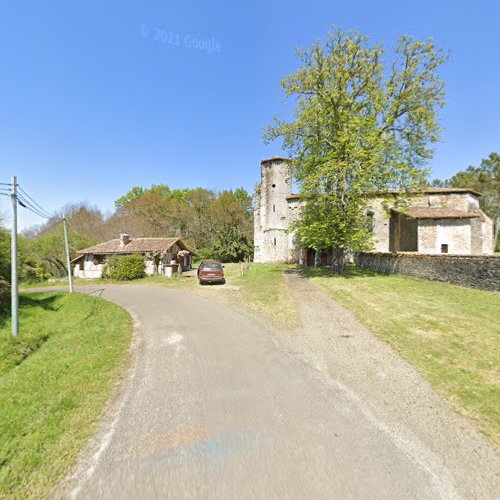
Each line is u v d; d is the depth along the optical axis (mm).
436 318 7660
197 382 4562
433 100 16531
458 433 3107
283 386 4324
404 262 16188
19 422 3539
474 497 2303
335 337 6496
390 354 5387
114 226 43125
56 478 2621
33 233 35281
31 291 19891
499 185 36688
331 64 16281
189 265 34375
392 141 16172
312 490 2389
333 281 15141
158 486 2486
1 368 6914
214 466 2703
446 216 20531
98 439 3162
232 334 7145
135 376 4863
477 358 5043
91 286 21203
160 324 8562
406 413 3518
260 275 19156
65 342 7410
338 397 3949
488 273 11398
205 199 47906
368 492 2359
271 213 30250
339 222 15992
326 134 17516
